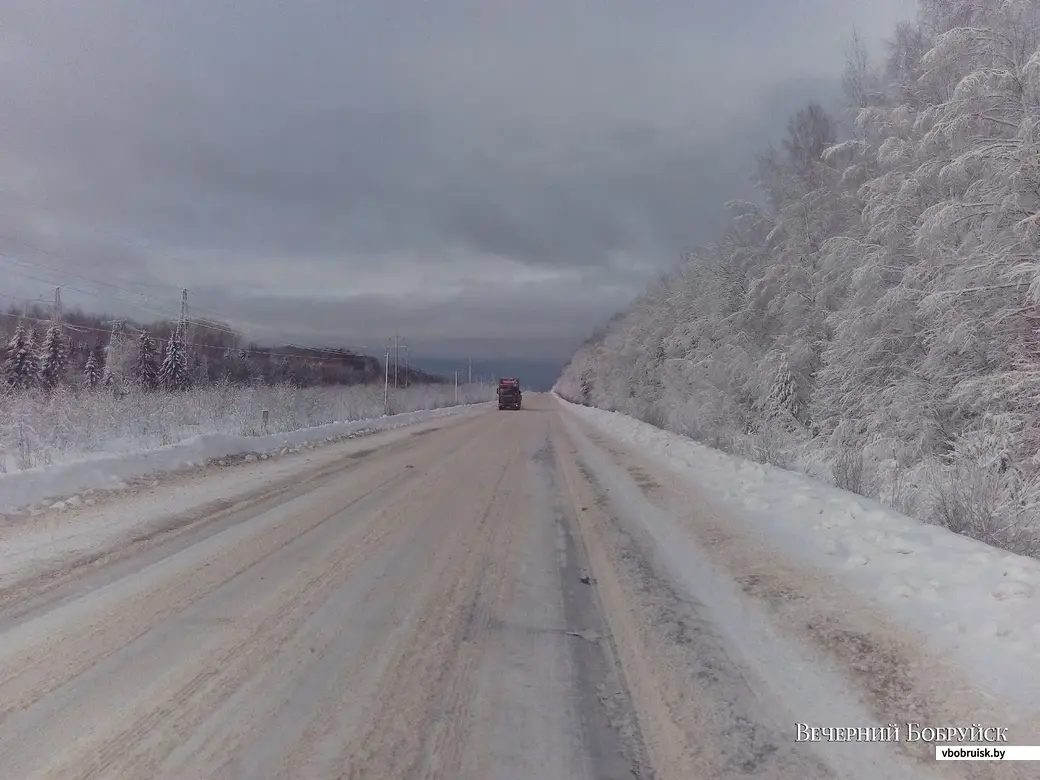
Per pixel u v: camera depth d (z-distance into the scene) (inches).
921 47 557.0
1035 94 418.6
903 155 539.8
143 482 440.1
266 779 113.7
